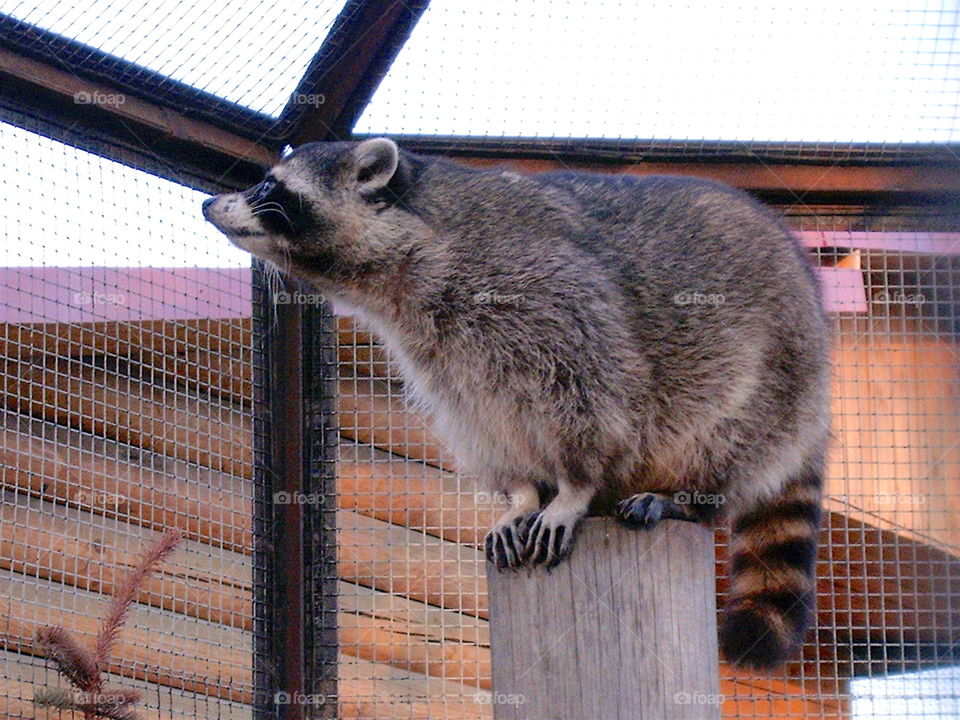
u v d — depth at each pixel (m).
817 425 5.43
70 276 5.11
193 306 5.41
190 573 5.35
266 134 5.55
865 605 6.00
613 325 4.93
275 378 5.53
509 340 4.99
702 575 4.07
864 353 6.10
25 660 4.95
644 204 5.27
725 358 5.07
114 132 5.20
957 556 6.00
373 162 5.23
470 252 5.09
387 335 5.34
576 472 4.89
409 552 5.89
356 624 5.77
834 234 5.96
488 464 5.18
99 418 5.29
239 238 5.30
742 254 5.22
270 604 5.36
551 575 4.03
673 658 3.92
